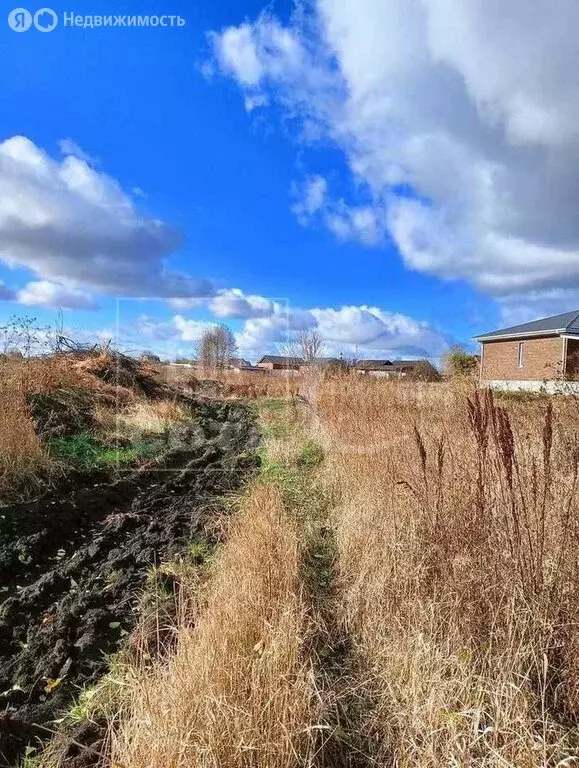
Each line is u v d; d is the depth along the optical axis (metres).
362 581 3.52
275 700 2.23
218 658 2.51
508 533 2.70
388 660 2.81
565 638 2.48
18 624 3.57
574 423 4.64
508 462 2.62
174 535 5.10
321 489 6.18
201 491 6.79
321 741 2.31
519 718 2.10
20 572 4.41
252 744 2.04
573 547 2.65
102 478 7.23
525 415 5.36
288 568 3.60
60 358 12.74
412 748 2.24
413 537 3.64
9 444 6.45
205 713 2.14
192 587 3.81
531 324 29.03
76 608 3.68
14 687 2.90
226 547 4.46
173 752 1.94
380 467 5.13
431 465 4.05
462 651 2.61
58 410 9.33
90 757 2.32
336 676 2.83
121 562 4.45
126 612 3.68
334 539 4.68
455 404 6.49
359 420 6.73
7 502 5.69
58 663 3.09
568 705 2.35
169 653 2.86
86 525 5.63
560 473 3.31
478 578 2.79
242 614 2.94
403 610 3.12
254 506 5.18
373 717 2.48
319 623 3.25
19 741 2.49
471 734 2.15
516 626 2.52
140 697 2.35
